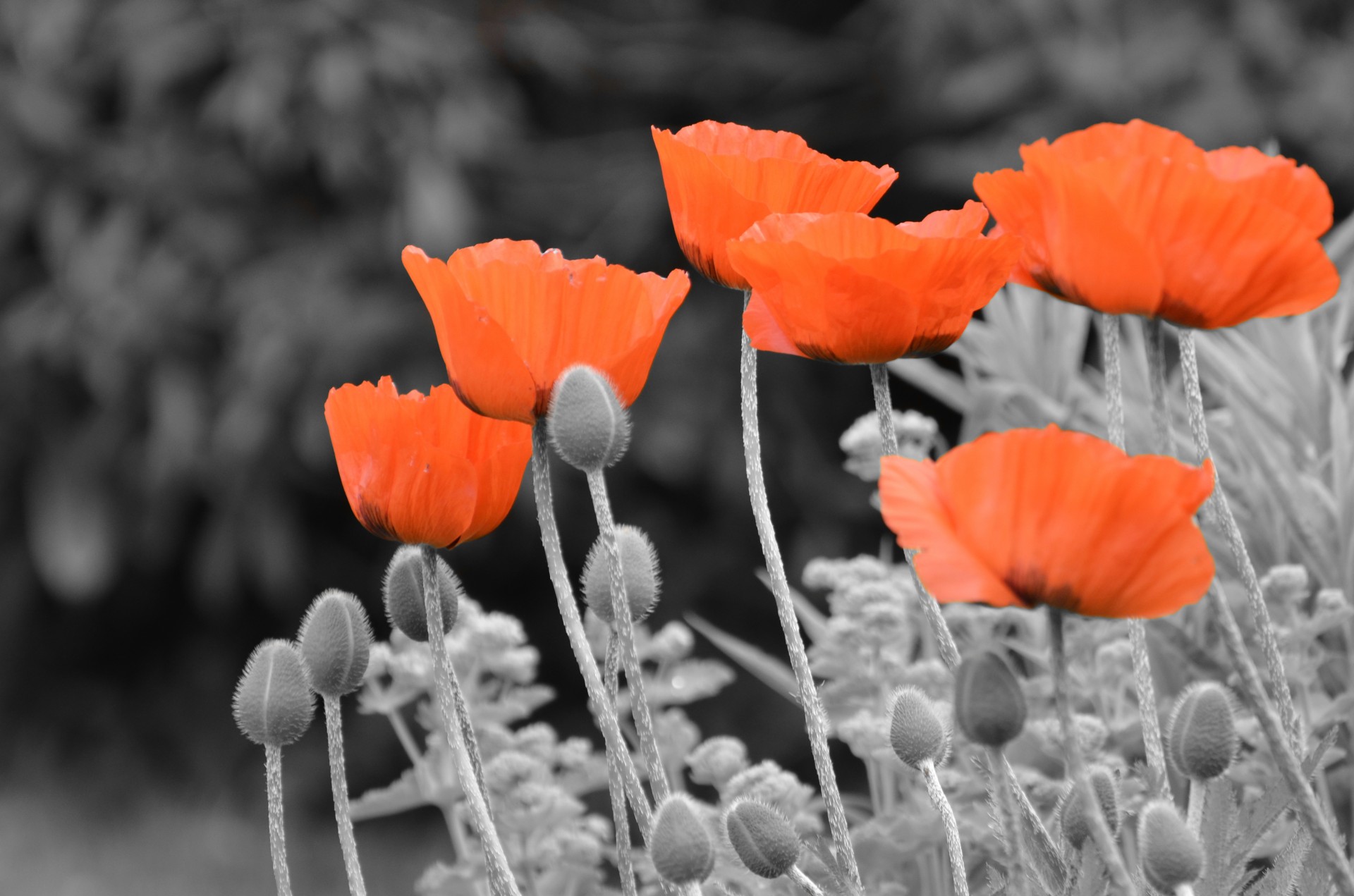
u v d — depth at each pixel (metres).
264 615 8.38
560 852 2.39
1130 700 2.64
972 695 1.97
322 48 7.28
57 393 7.55
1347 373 3.43
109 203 7.48
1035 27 7.03
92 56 7.50
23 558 7.96
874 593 2.47
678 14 8.70
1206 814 2.10
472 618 2.48
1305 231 1.98
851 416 7.89
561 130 8.73
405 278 7.39
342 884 6.31
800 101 8.43
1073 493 1.94
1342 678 2.54
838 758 6.45
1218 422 2.71
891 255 2.06
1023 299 3.20
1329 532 2.54
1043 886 2.09
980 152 7.04
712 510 7.80
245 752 8.08
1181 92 6.84
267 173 7.59
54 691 8.46
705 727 7.46
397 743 7.53
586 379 2.07
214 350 7.36
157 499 7.36
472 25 8.11
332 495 7.80
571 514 7.57
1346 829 2.49
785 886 2.24
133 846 6.88
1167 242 2.00
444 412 2.13
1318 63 6.89
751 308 2.14
